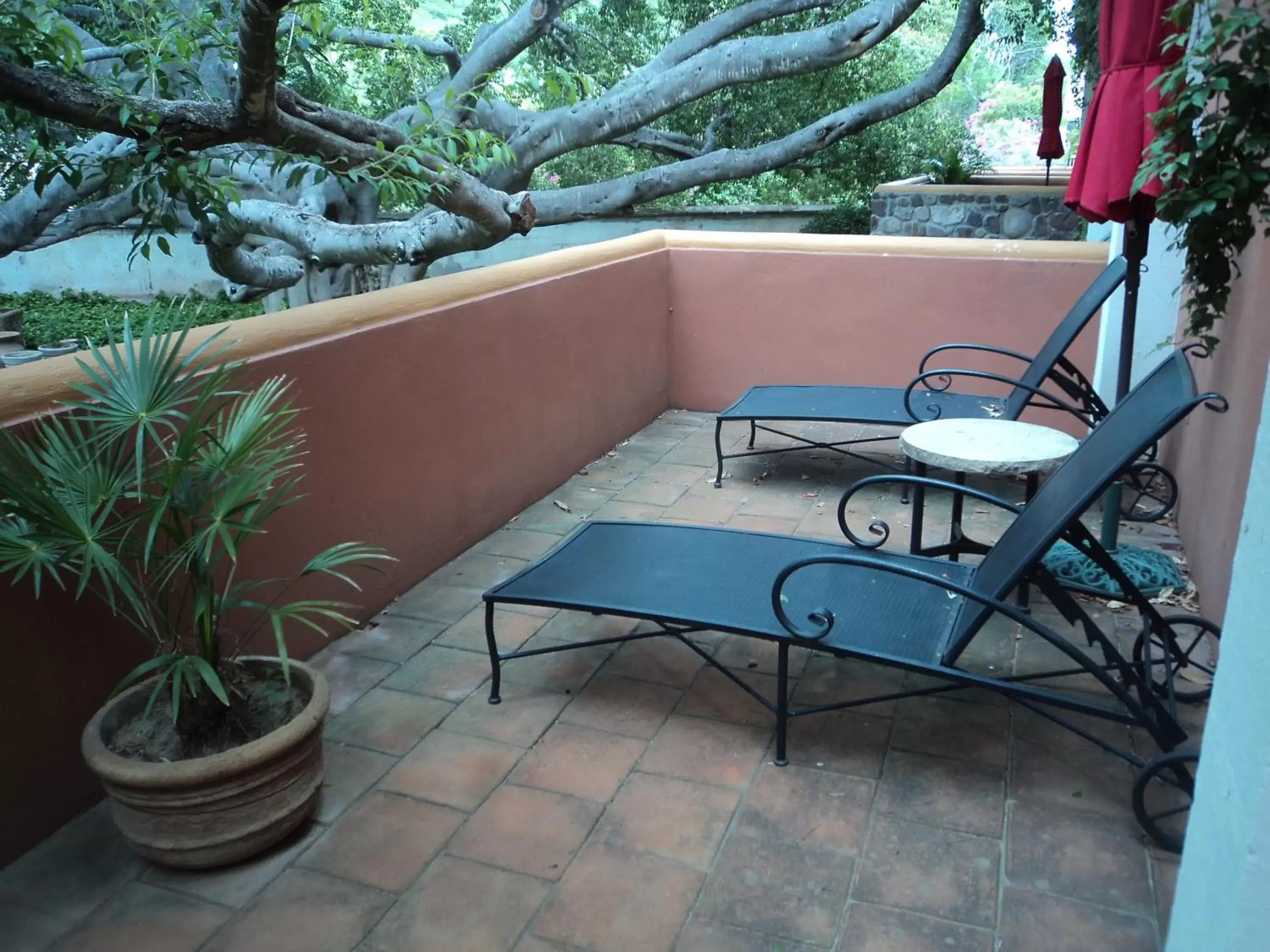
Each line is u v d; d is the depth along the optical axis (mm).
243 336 2910
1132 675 2383
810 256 5578
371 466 3393
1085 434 5363
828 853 2215
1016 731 2668
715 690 2936
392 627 3391
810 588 2783
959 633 2389
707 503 4539
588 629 3342
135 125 3578
